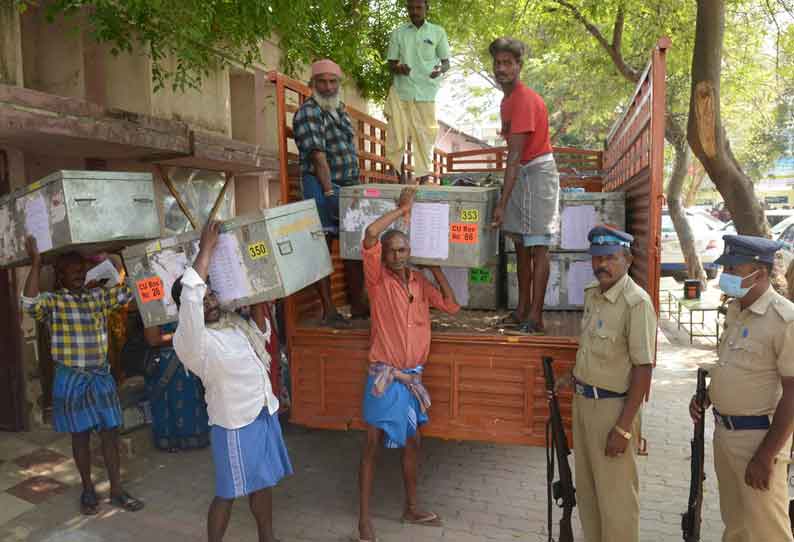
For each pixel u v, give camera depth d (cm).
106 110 437
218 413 306
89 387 391
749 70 1262
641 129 385
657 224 333
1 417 494
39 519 391
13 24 416
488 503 423
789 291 386
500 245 465
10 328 486
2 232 354
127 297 415
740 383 281
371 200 367
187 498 425
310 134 400
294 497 429
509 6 1071
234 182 761
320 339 395
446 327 392
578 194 450
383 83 955
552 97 1881
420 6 553
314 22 717
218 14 545
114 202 344
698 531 314
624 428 293
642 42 1116
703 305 916
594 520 326
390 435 348
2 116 359
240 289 319
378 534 379
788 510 299
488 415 365
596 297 311
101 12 463
